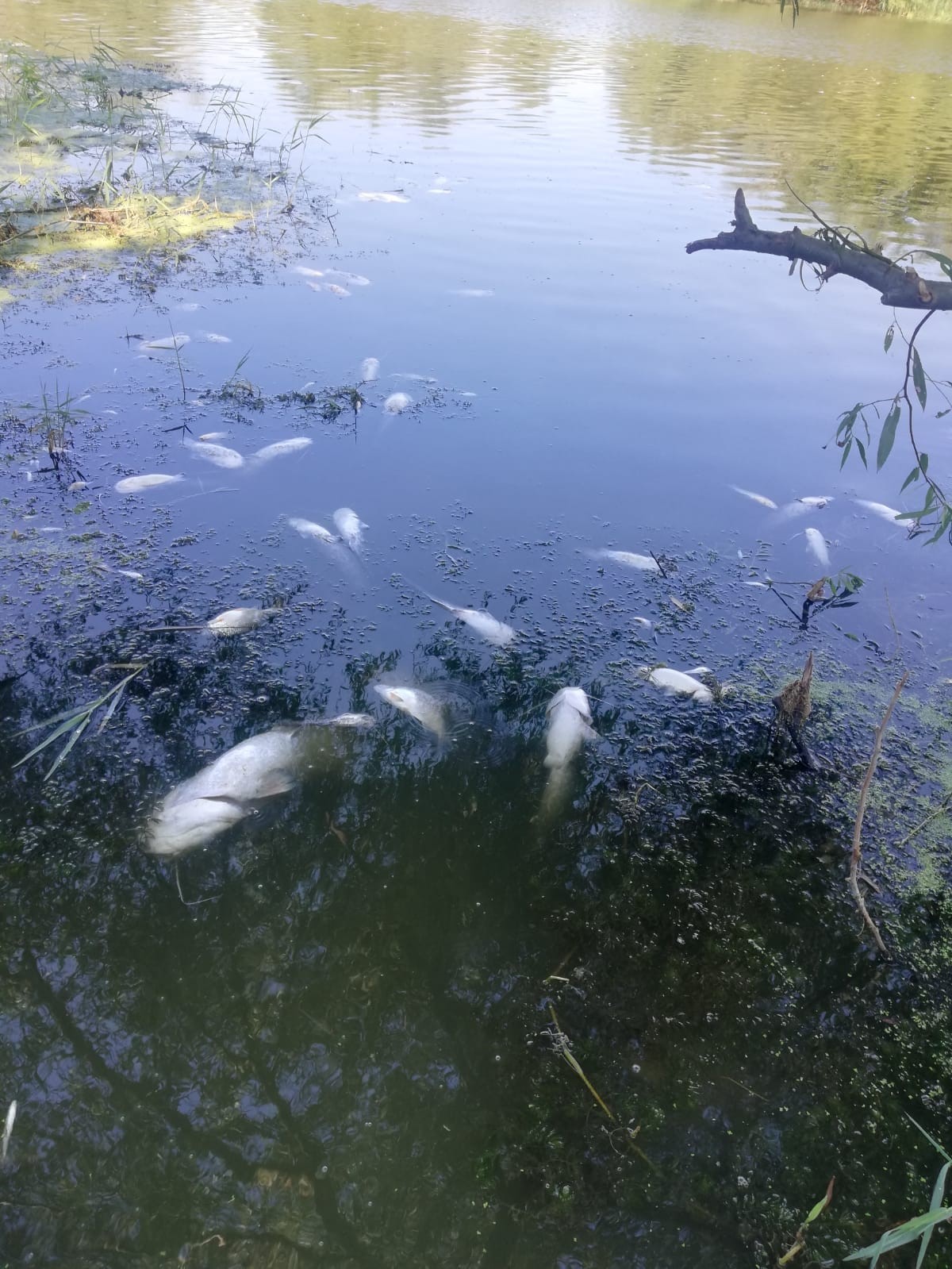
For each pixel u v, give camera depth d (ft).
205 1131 7.93
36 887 9.80
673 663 13.62
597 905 10.25
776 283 27.89
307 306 23.94
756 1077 8.74
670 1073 8.71
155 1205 7.45
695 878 10.64
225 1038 8.63
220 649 12.94
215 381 19.81
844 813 11.55
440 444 18.37
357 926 9.78
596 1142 8.14
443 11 74.49
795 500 17.37
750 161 38.83
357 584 14.49
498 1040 8.84
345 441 18.16
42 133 35.94
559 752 12.00
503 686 13.02
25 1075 8.18
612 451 18.54
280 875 10.26
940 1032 9.24
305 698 12.35
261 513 15.89
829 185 35.55
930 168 38.65
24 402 18.24
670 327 24.27
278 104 44.09
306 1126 8.04
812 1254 7.48
